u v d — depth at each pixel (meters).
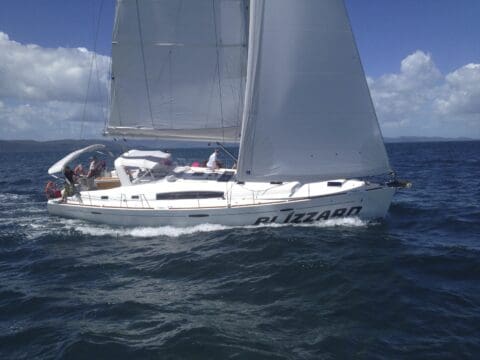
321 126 11.57
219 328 6.47
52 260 10.30
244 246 10.41
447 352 5.70
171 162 14.64
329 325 6.52
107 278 8.98
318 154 11.69
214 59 13.14
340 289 7.83
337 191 11.99
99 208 12.91
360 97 11.54
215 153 15.05
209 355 5.76
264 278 8.47
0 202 18.59
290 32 11.23
